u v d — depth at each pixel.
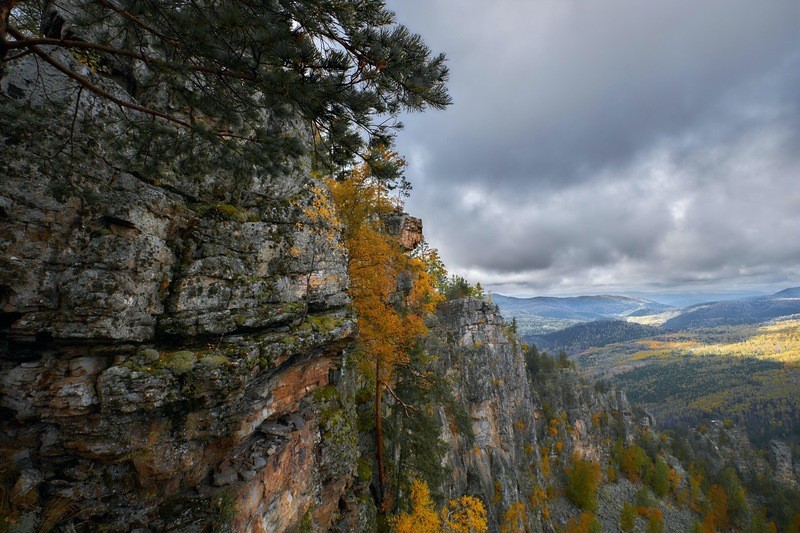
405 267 23.02
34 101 7.46
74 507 7.79
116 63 9.54
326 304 14.41
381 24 5.79
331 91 5.86
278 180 13.13
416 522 21.81
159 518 9.25
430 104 6.38
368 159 7.52
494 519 41.41
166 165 9.15
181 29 5.87
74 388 7.64
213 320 10.05
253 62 5.90
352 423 18.73
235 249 11.23
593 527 71.69
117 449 8.09
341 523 17.08
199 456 9.71
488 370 57.81
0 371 7.40
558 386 105.56
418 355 24.59
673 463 132.88
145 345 8.95
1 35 5.21
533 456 69.50
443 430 40.12
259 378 11.22
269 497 12.30
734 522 114.88
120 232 8.62
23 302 7.25
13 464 7.32
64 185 7.46
